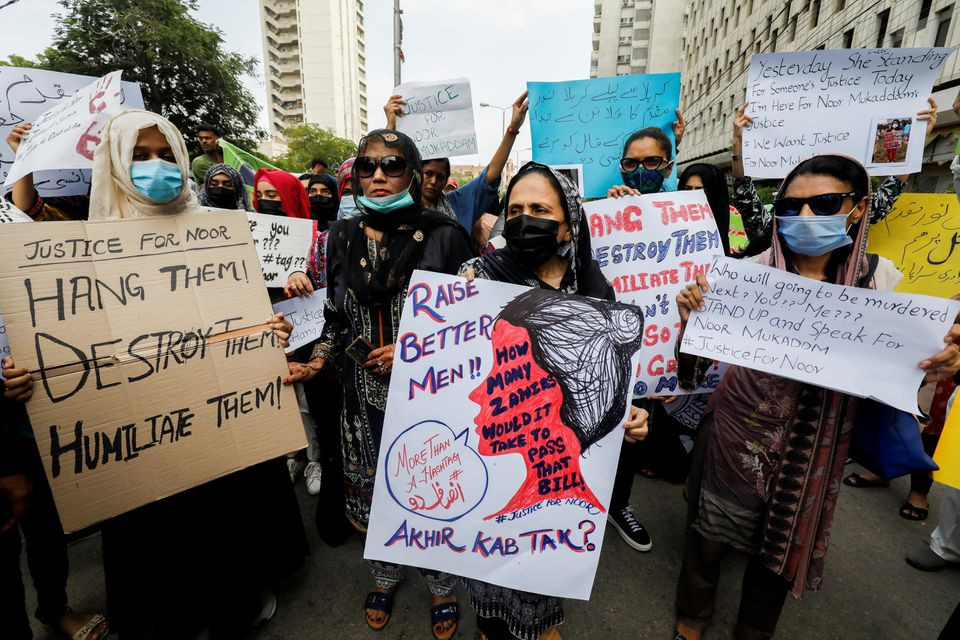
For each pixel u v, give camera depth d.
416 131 2.61
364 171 1.43
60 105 1.50
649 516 2.38
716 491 1.50
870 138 1.90
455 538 1.24
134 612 1.41
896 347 1.15
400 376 1.26
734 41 22.89
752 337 1.28
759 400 1.39
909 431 1.28
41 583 1.61
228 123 16.95
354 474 1.61
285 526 1.69
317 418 2.04
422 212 1.52
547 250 1.26
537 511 1.21
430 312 1.26
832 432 1.32
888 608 1.80
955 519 1.89
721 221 2.41
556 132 2.38
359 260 1.48
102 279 1.17
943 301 1.09
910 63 1.83
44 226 1.12
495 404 1.23
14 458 1.20
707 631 1.70
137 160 1.29
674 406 2.20
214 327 1.30
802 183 1.25
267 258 2.29
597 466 1.20
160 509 1.35
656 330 1.93
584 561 1.20
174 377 1.23
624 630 1.70
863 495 2.54
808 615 1.77
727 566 2.07
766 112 2.00
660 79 2.29
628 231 1.93
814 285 1.22
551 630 1.55
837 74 1.92
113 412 1.16
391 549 1.26
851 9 13.11
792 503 1.36
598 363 1.20
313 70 67.44
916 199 2.30
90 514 1.13
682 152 32.69
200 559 1.43
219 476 1.28
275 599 1.81
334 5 67.06
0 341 1.22
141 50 14.05
